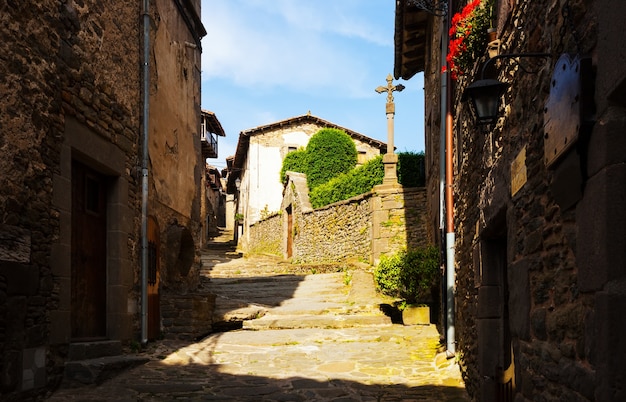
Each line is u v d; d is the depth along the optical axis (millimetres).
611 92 2002
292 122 26672
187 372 6648
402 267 9766
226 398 5730
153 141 8547
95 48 6543
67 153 5801
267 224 24016
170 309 8758
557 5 2688
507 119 3762
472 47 4578
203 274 16219
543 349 2904
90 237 6688
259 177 26188
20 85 4957
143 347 7508
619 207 2020
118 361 6230
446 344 7559
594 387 2162
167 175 9250
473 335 5406
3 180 4695
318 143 23641
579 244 2338
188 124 10641
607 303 2010
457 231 6965
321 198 19016
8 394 4656
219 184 40219
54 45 5598
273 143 26469
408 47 11672
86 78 6301
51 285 5426
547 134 2721
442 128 7891
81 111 6152
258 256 22141
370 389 6152
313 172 23422
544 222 2910
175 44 9891
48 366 5340
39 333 5168
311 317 9828
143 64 8023
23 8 5012
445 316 7930
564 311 2572
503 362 4672
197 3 11312
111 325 6875
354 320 9594
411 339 8422
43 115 5344
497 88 3590
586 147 2238
